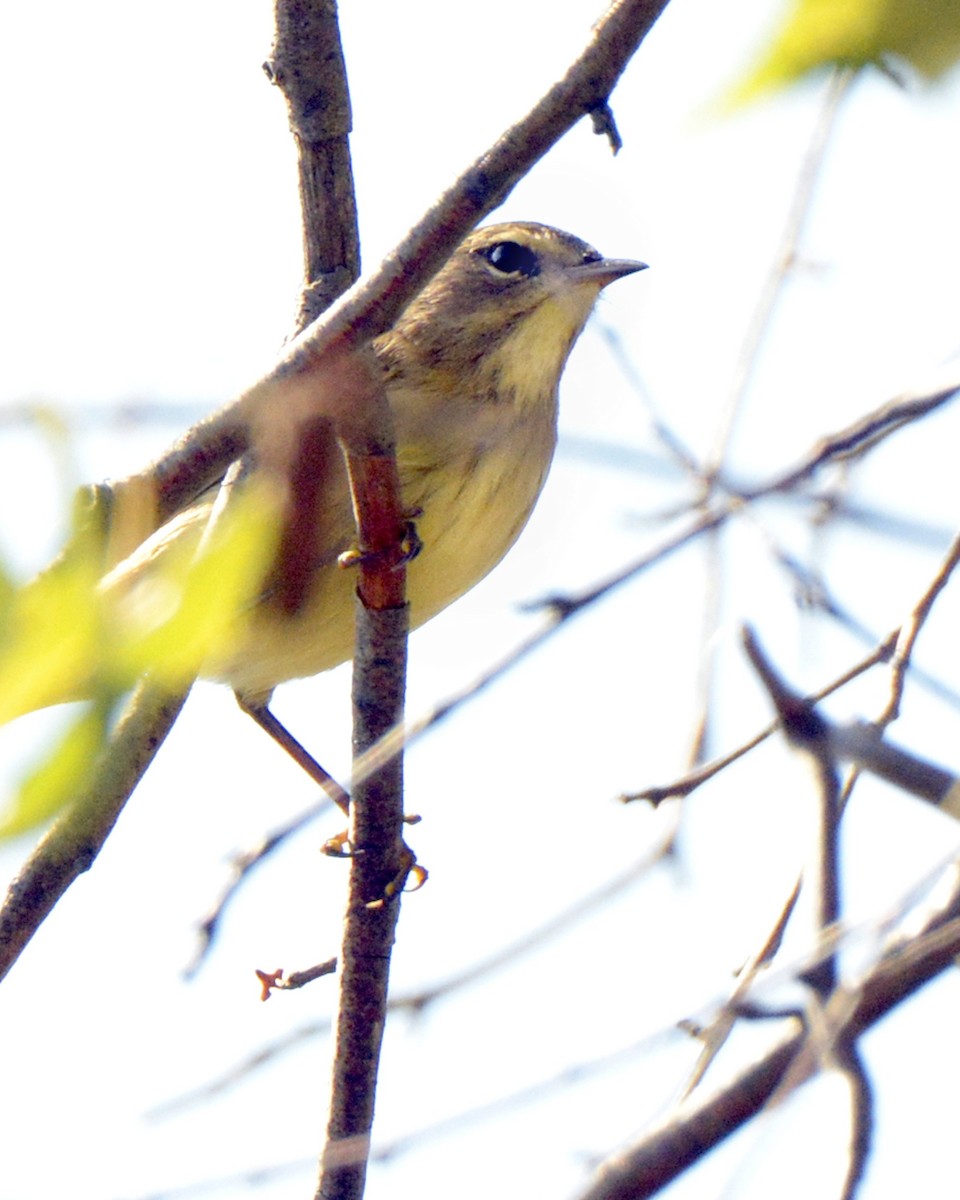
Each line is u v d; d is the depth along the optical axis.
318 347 6.27
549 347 11.02
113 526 4.84
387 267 6.21
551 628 7.02
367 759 7.11
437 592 10.44
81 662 3.67
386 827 8.21
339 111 6.91
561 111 5.98
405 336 10.95
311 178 7.03
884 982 5.36
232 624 4.19
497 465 10.24
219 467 6.13
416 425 10.00
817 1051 5.20
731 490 6.93
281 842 8.40
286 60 6.82
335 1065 8.32
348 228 7.14
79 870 7.04
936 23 4.30
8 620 3.60
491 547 10.50
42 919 7.13
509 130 6.05
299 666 10.71
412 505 9.91
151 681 4.04
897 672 6.41
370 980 8.30
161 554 9.56
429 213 6.14
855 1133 5.27
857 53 4.38
